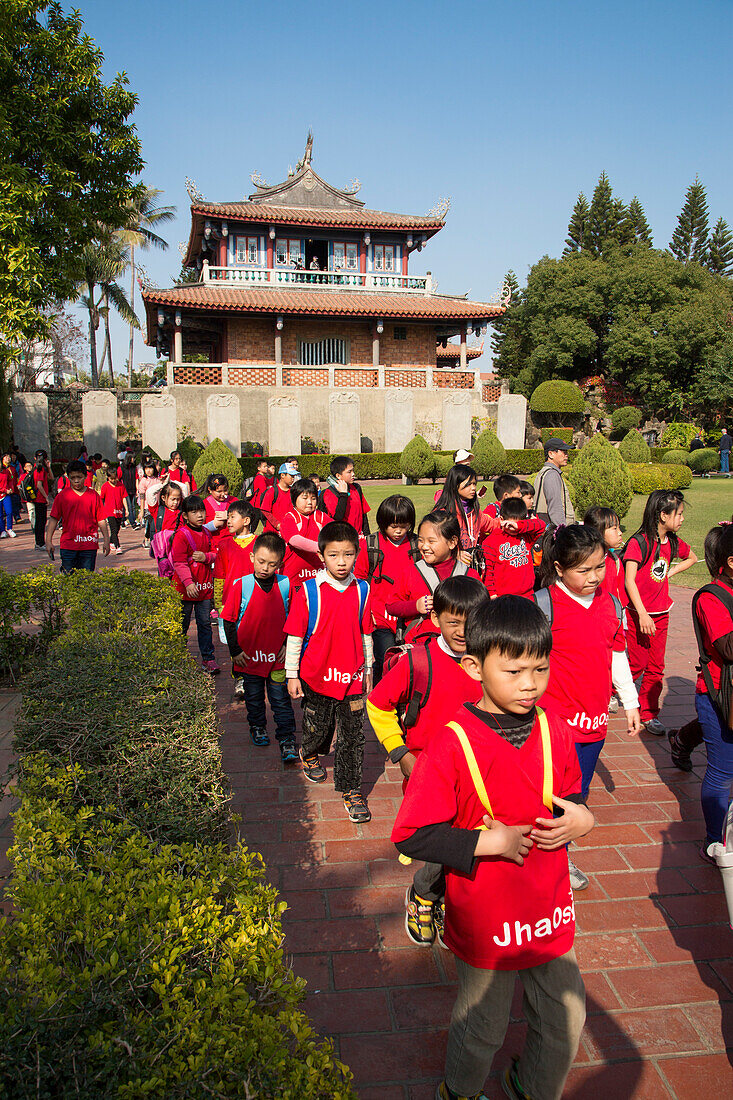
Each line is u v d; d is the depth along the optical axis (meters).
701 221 61.59
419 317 33.50
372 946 3.16
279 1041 1.58
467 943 2.07
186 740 3.02
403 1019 2.75
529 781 2.00
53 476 25.72
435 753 2.03
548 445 7.46
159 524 12.54
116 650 4.09
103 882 2.07
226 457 18.78
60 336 44.28
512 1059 2.42
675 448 32.88
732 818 2.55
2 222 12.81
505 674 1.95
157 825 2.56
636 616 5.43
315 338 34.31
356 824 4.19
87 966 1.69
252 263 34.69
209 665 7.02
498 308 34.25
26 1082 1.39
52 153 14.11
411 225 35.38
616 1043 2.64
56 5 14.19
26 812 2.44
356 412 29.55
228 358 33.06
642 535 5.29
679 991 2.89
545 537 4.96
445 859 1.92
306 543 6.59
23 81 13.95
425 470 26.19
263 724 5.36
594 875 3.68
